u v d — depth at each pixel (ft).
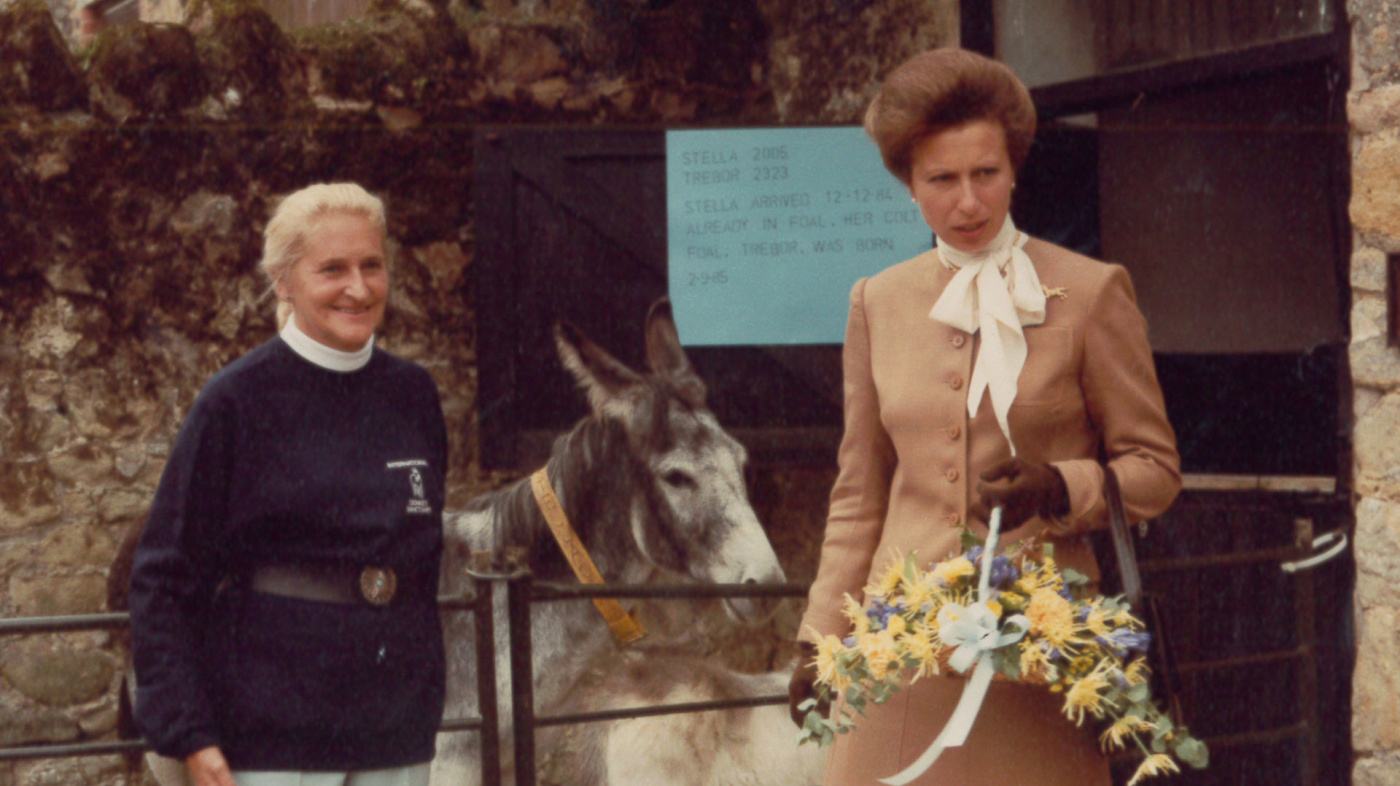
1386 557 8.63
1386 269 8.70
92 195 15.11
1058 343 6.13
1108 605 5.55
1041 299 6.15
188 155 15.51
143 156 15.30
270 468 7.14
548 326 15.53
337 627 7.13
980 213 6.17
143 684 6.84
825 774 6.82
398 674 7.32
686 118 17.63
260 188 15.83
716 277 15.34
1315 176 14.93
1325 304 14.87
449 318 16.69
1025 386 6.11
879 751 6.40
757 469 16.24
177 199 15.48
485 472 16.55
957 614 5.52
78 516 15.15
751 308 15.30
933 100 6.12
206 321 15.62
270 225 7.49
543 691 13.12
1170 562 10.46
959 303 6.30
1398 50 8.57
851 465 6.88
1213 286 15.94
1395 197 8.60
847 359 6.97
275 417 7.22
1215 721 12.12
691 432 13.58
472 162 16.72
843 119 17.04
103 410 15.24
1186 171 16.03
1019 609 5.57
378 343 16.39
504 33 16.84
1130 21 14.58
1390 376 8.65
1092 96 14.85
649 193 15.52
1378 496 8.73
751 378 15.30
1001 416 6.08
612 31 17.24
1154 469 6.04
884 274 6.89
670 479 13.44
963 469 6.24
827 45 17.29
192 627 7.03
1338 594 10.91
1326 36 12.41
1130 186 16.40
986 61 6.23
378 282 7.52
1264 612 11.73
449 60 16.62
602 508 13.44
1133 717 5.41
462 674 13.17
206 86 15.60
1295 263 15.21
